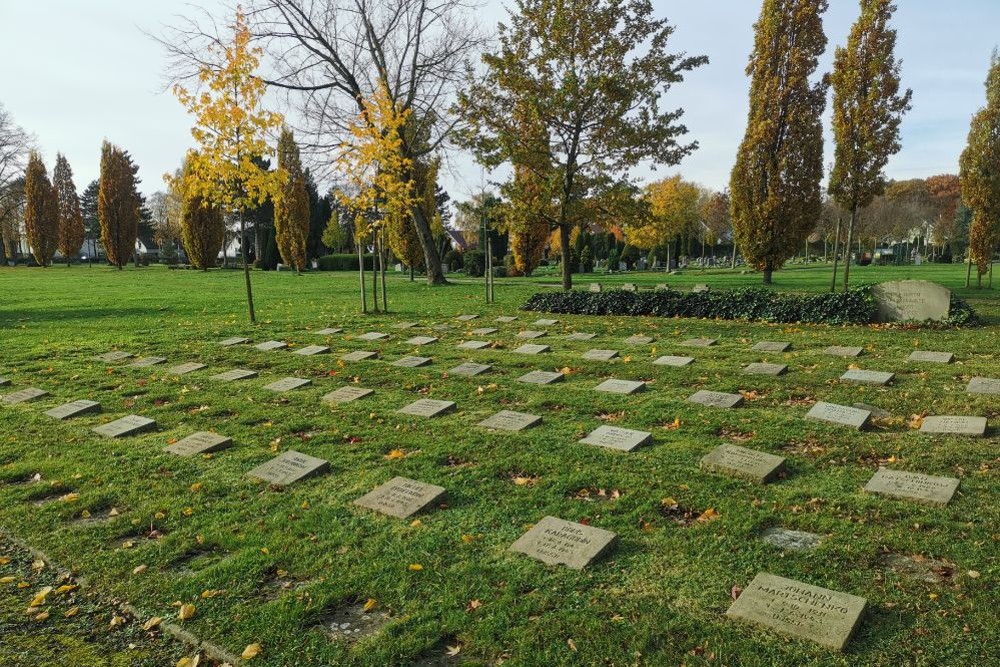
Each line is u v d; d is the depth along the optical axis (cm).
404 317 1688
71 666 331
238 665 324
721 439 633
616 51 1927
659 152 1988
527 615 352
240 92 1349
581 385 888
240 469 596
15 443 688
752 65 2469
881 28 1844
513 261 4800
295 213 4509
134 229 5647
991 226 2198
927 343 1084
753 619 334
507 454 609
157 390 916
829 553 404
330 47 2595
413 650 326
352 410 784
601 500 506
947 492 475
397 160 1680
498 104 2067
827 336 1202
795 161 2436
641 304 1633
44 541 465
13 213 6925
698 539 429
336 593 381
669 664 307
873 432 634
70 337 1412
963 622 329
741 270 4634
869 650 311
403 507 494
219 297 2353
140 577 412
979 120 2181
